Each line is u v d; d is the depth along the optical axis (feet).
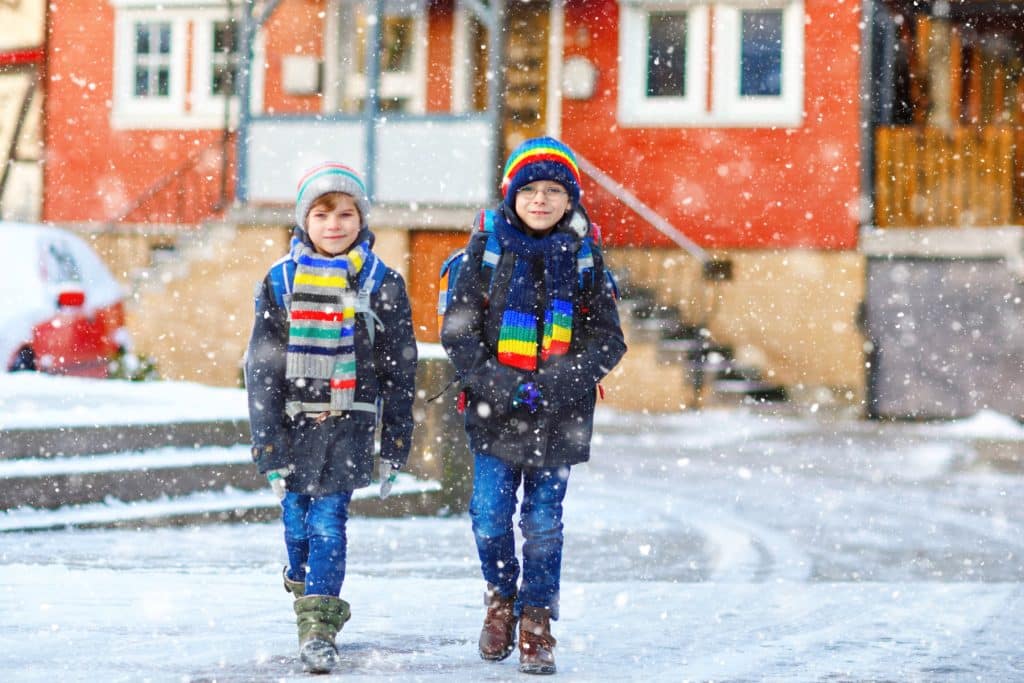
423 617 20.89
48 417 35.60
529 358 17.19
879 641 19.89
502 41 81.87
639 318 86.12
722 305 87.61
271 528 35.17
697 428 74.54
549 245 17.25
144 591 22.56
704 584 26.21
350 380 17.33
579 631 20.18
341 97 90.84
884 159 86.69
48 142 96.12
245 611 20.79
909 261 85.35
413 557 30.19
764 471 54.80
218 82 93.91
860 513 42.50
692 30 89.35
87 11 95.81
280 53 91.50
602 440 66.85
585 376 17.28
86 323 54.65
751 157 88.22
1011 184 85.10
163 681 15.61
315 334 17.24
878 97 90.27
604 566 29.84
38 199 97.66
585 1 90.63
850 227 86.69
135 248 93.40
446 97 90.33
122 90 95.30
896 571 30.71
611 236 89.51
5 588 22.33
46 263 53.88
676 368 84.07
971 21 90.48
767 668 17.49
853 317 85.76
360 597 22.97
